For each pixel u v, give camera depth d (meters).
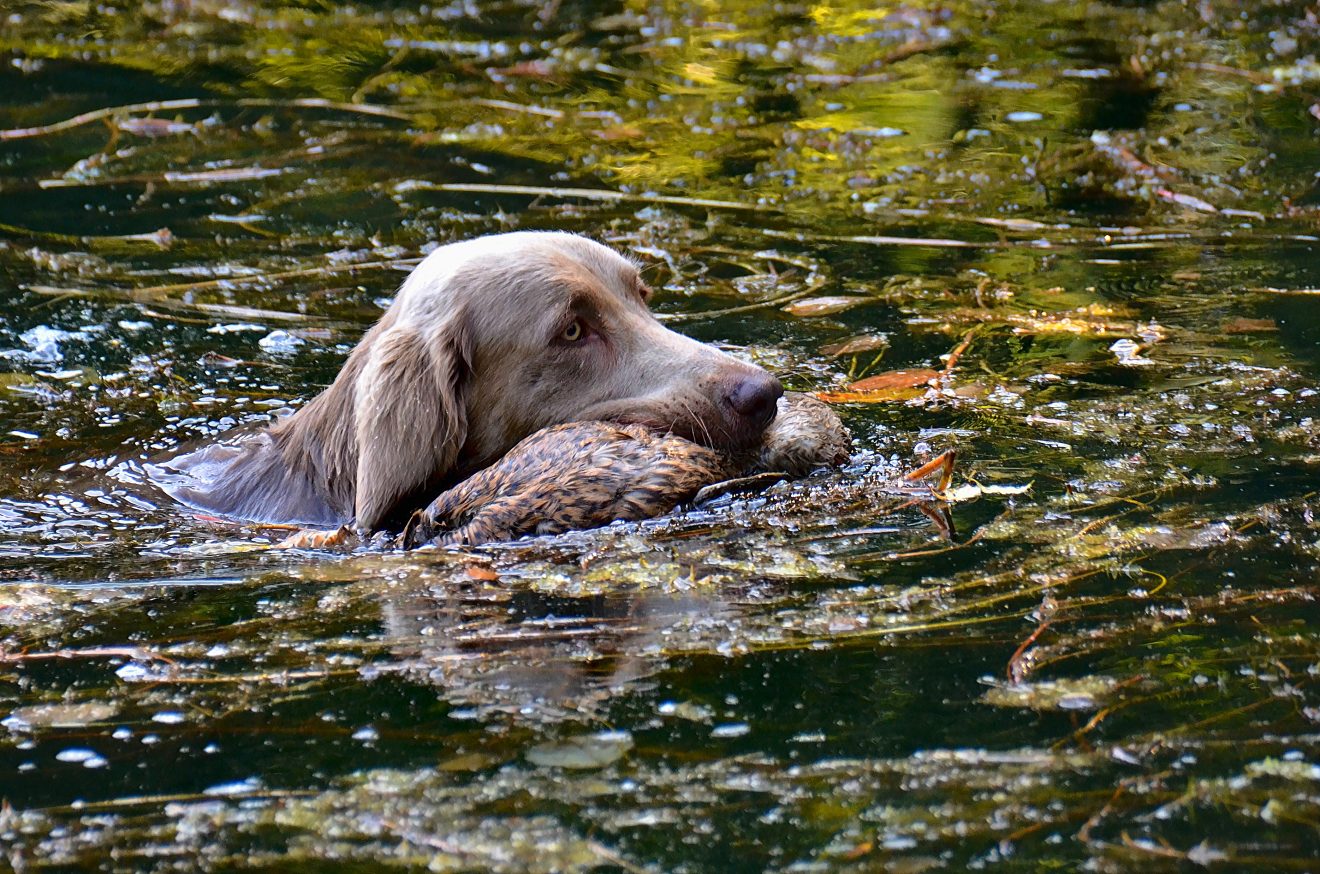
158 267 15.13
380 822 5.73
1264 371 11.41
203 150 19.34
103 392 12.26
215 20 26.59
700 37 25.42
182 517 10.18
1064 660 6.82
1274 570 7.70
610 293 10.38
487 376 10.09
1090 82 21.98
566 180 18.06
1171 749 6.00
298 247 15.71
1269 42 23.91
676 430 9.84
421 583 8.22
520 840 5.58
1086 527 8.51
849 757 6.08
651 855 5.46
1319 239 15.02
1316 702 6.29
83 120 20.70
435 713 6.59
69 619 7.95
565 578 8.13
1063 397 11.13
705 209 16.94
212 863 5.50
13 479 10.67
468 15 27.06
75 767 6.22
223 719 6.62
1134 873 5.19
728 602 7.70
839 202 17.14
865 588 7.80
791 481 9.64
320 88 22.38
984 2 27.25
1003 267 14.70
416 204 17.12
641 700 6.64
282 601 8.09
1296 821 5.45
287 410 11.89
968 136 19.62
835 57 23.94
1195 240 15.23
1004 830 5.50
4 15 26.77
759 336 13.05
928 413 10.98
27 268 15.10
